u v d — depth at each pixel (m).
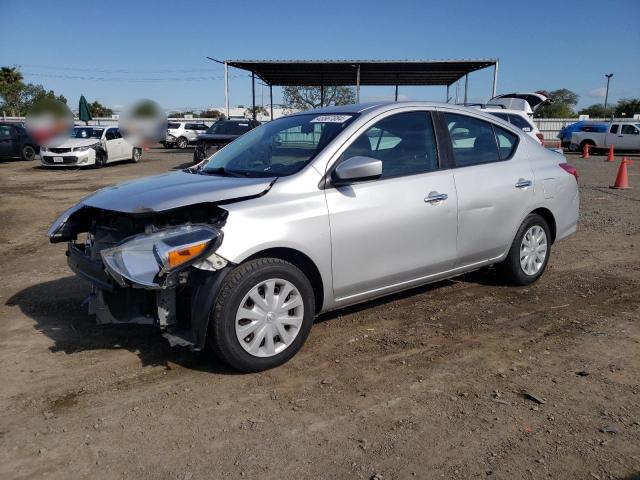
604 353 4.02
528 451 2.87
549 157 5.61
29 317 4.81
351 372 3.76
